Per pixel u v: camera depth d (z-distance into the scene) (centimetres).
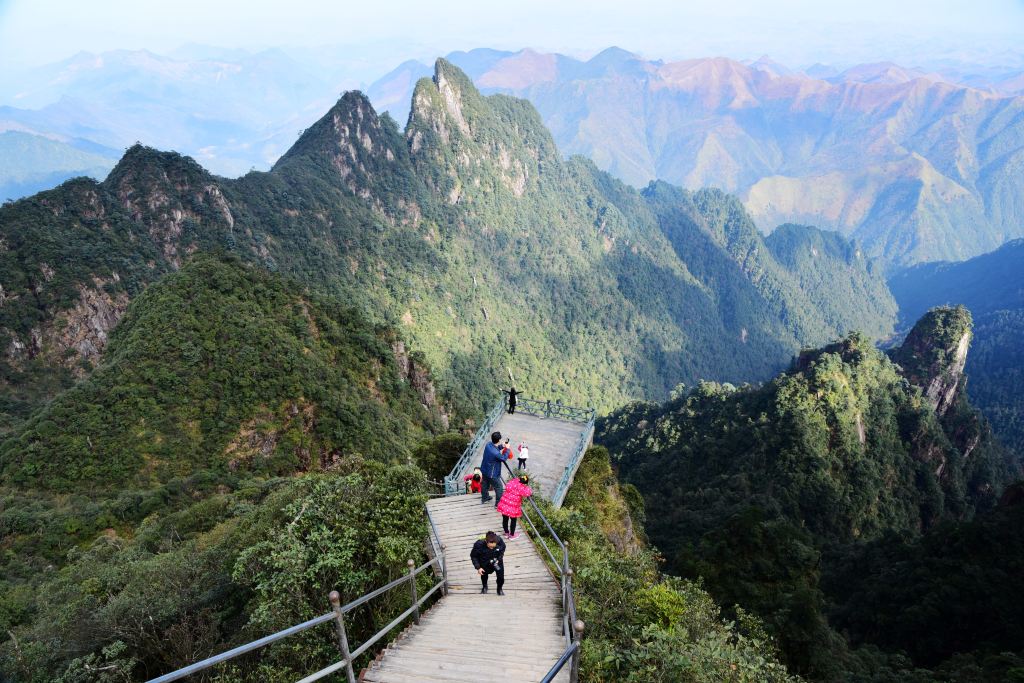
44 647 1630
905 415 13125
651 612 1630
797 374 12456
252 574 1468
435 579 1493
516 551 1642
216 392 5250
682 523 8225
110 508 3947
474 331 18050
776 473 10494
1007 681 3300
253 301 6334
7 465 4472
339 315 7194
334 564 1262
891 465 12188
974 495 13925
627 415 15675
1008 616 4762
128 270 9312
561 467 2636
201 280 6188
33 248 8562
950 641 4881
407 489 1780
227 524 2892
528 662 1046
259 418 5191
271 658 1255
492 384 16662
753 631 2589
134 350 5353
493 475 1891
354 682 812
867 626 5562
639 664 1204
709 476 11350
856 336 13650
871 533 10338
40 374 7981
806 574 4578
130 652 1591
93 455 4569
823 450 10969
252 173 14100
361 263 14812
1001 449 16550
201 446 4862
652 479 12031
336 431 5341
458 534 1748
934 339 14612
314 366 5856
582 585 1575
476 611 1309
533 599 1384
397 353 7831
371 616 1329
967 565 5481
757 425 11588
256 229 12356
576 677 796
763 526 4841
